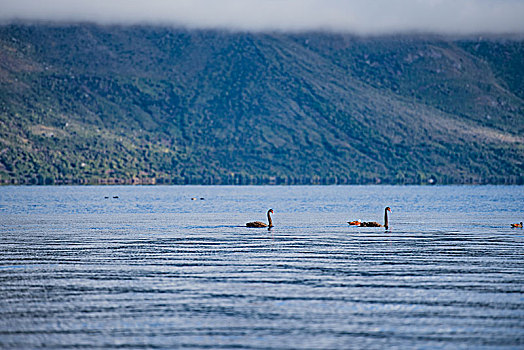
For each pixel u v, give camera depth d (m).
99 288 44.84
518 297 42.03
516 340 33.72
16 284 46.19
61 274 49.94
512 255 59.22
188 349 32.66
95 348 32.91
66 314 38.44
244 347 32.88
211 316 37.94
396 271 50.97
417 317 37.66
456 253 60.62
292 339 34.00
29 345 33.34
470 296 42.28
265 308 39.53
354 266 53.34
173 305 40.28
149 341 33.81
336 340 33.81
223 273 50.22
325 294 42.91
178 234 79.31
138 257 58.44
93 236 76.94
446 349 32.50
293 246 66.19
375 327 35.84
